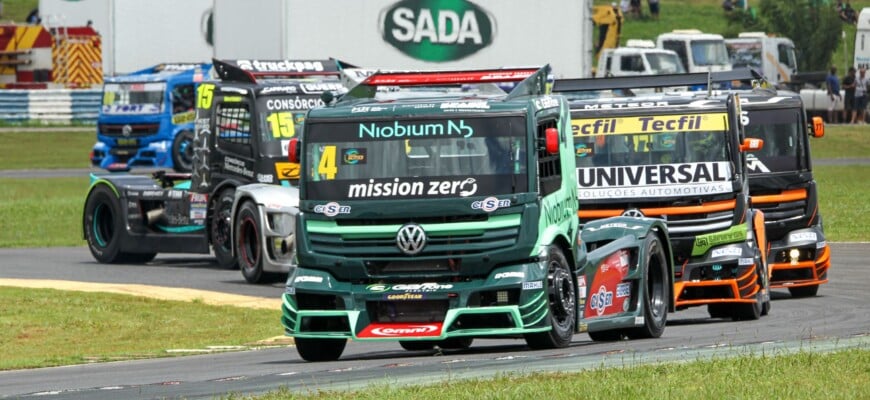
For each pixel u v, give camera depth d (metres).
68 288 54.78
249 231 58.31
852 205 93.06
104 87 114.69
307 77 64.88
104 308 49.69
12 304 50.31
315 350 36.28
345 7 89.00
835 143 143.00
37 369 36.78
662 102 49.19
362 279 34.97
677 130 48.56
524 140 34.72
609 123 49.00
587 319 36.91
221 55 86.94
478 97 36.16
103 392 29.06
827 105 158.75
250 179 60.75
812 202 56.06
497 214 34.38
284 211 56.84
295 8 87.75
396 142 35.12
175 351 40.44
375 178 35.00
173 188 65.38
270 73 64.12
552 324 34.94
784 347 32.84
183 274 62.22
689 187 47.81
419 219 34.59
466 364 32.19
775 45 158.25
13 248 77.44
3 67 156.75
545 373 28.16
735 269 47.00
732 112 48.34
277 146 60.41
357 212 34.75
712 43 152.00
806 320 45.25
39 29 155.50
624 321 38.44
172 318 48.22
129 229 66.50
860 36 159.25
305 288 35.28
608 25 176.12
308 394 26.30
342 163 35.25
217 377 31.78
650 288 40.31
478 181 34.56
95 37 157.62
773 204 55.56
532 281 34.31
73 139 144.25
